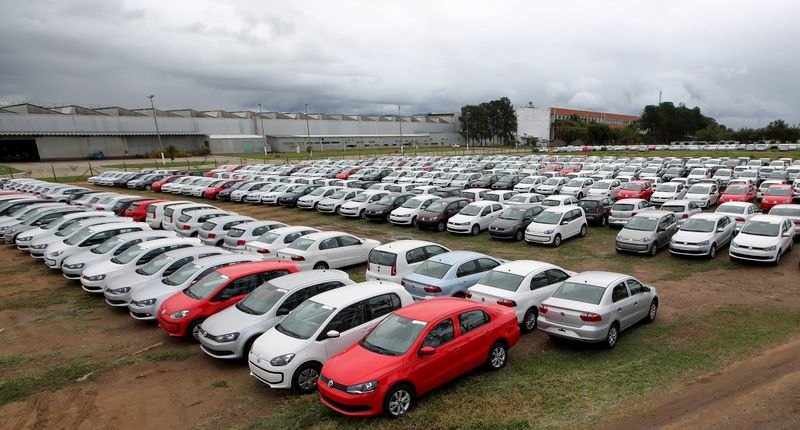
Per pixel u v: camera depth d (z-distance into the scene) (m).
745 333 9.45
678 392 7.26
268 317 8.99
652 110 115.88
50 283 14.53
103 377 8.59
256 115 102.25
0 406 7.66
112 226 16.33
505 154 83.75
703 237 15.34
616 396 7.24
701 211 22.59
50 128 73.81
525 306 9.95
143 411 7.45
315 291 9.64
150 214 21.20
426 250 13.00
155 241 13.95
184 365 9.02
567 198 22.03
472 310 8.04
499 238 19.52
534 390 7.52
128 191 38.56
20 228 19.83
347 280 10.28
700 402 6.89
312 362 7.80
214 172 46.09
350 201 26.19
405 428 6.53
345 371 6.81
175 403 7.66
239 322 8.90
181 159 77.19
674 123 114.69
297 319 8.34
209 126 93.31
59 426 7.09
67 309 12.24
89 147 76.69
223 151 90.44
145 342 10.12
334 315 8.14
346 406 6.59
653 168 36.81
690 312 10.89
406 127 125.75
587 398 7.22
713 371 7.90
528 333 10.16
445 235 20.98
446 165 50.06
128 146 81.69
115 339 10.32
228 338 8.62
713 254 15.52
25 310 12.18
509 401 7.19
